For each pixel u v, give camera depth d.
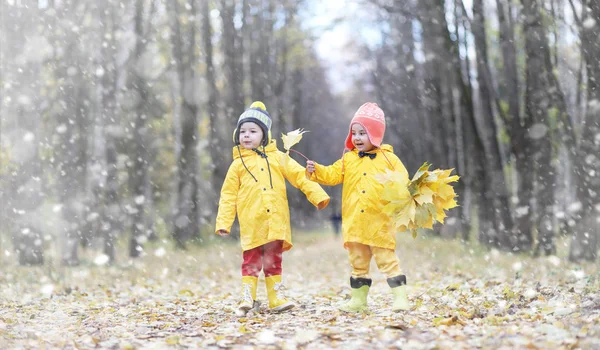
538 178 13.52
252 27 23.30
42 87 13.84
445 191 5.50
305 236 40.28
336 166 5.94
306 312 5.89
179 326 5.20
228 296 7.99
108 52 14.85
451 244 19.09
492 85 15.22
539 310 5.21
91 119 15.56
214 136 21.88
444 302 6.07
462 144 20.88
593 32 9.95
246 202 5.88
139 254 18.06
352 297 5.81
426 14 15.58
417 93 23.08
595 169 10.88
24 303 6.98
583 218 11.00
